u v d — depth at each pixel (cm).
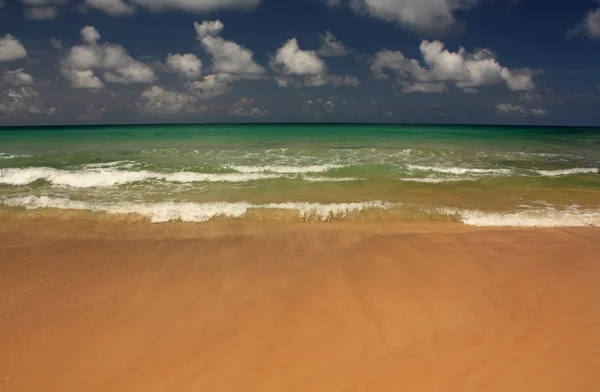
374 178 1191
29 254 612
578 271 540
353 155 1709
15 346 381
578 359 346
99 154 1672
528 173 1306
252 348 374
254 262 581
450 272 541
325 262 579
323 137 2886
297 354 363
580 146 2272
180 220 776
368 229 734
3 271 551
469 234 704
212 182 1135
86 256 604
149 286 506
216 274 541
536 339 379
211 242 664
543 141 2648
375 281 514
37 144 2205
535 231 722
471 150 1962
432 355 356
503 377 325
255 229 730
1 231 712
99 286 506
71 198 939
